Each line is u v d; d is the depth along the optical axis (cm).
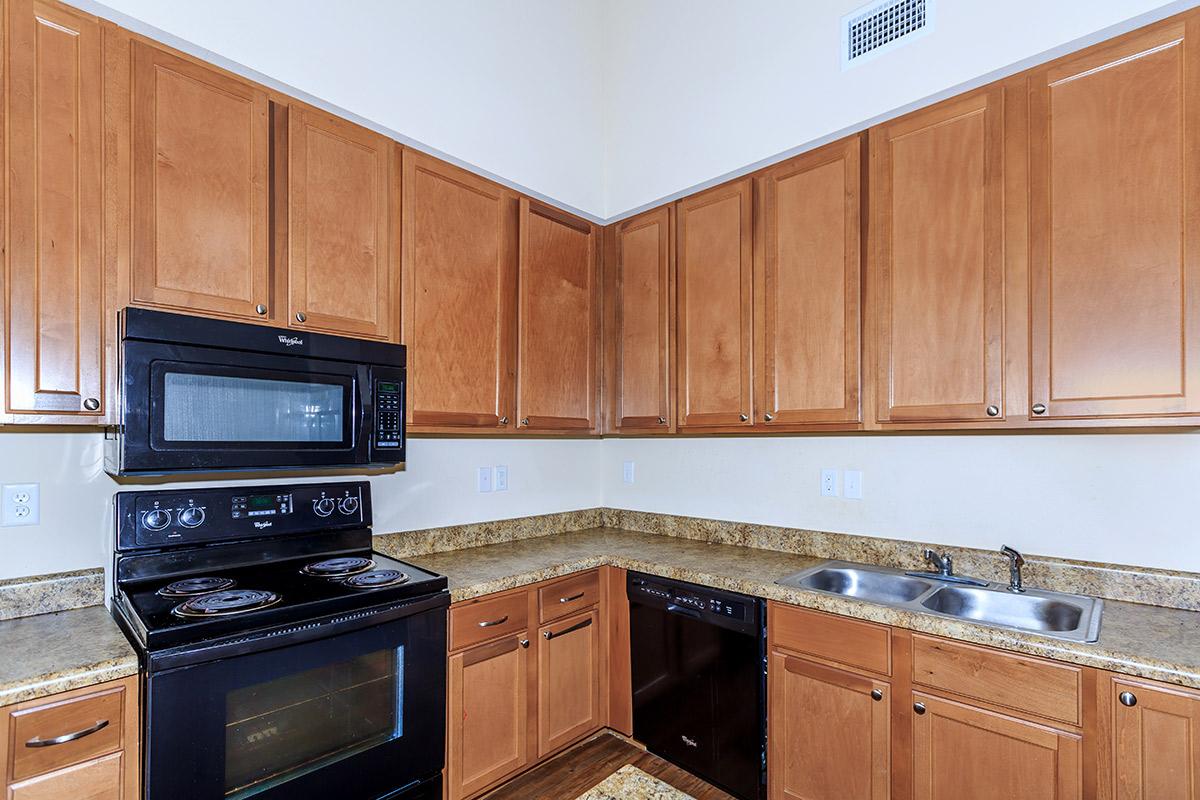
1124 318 150
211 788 135
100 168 148
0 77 136
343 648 157
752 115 235
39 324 139
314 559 197
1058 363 159
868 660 171
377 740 166
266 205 175
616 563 238
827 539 234
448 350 218
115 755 127
